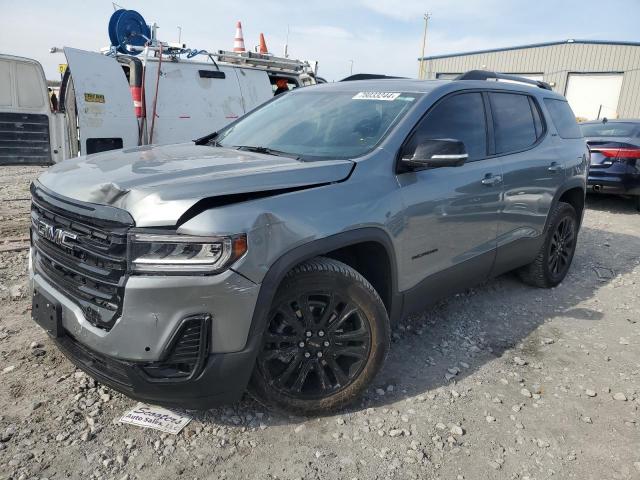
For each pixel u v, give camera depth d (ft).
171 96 25.61
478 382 10.52
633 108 114.83
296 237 7.97
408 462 8.14
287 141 10.93
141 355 7.24
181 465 7.82
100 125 23.13
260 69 30.42
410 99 11.02
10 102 27.35
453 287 11.85
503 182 12.44
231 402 8.04
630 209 30.78
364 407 9.50
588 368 11.34
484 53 135.44
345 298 8.89
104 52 27.32
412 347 11.87
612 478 8.06
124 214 7.20
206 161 9.17
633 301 15.49
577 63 120.16
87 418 8.71
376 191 9.29
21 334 11.44
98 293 7.50
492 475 7.98
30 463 7.68
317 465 7.98
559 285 16.57
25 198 25.55
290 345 8.68
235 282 7.32
